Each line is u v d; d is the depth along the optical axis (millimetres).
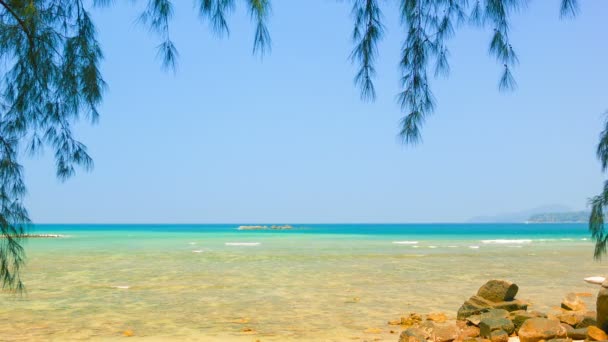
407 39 4523
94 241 62625
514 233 112000
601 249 6430
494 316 9586
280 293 17219
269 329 11352
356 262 30656
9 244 5305
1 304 14891
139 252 40062
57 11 5293
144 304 14938
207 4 4164
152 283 19984
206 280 21016
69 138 5656
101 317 12852
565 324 8836
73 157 5699
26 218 5344
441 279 21641
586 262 31328
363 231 130125
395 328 11461
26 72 5312
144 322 12195
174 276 22516
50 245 51688
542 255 38000
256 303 15117
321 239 71500
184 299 15859
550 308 14047
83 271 24797
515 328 9172
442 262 31000
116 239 69625
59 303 15055
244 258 33750
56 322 12164
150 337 10508
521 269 26578
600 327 7867
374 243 58688
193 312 13555
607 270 26062
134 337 10516
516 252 41688
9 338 10422
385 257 35000
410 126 4660
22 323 12062
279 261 31312
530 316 9078
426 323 9570
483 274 23781
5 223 5191
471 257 35312
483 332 8922
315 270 25547
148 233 105312
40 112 5527
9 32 5172
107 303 15102
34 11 4980
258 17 3961
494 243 60094
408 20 4477
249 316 13008
